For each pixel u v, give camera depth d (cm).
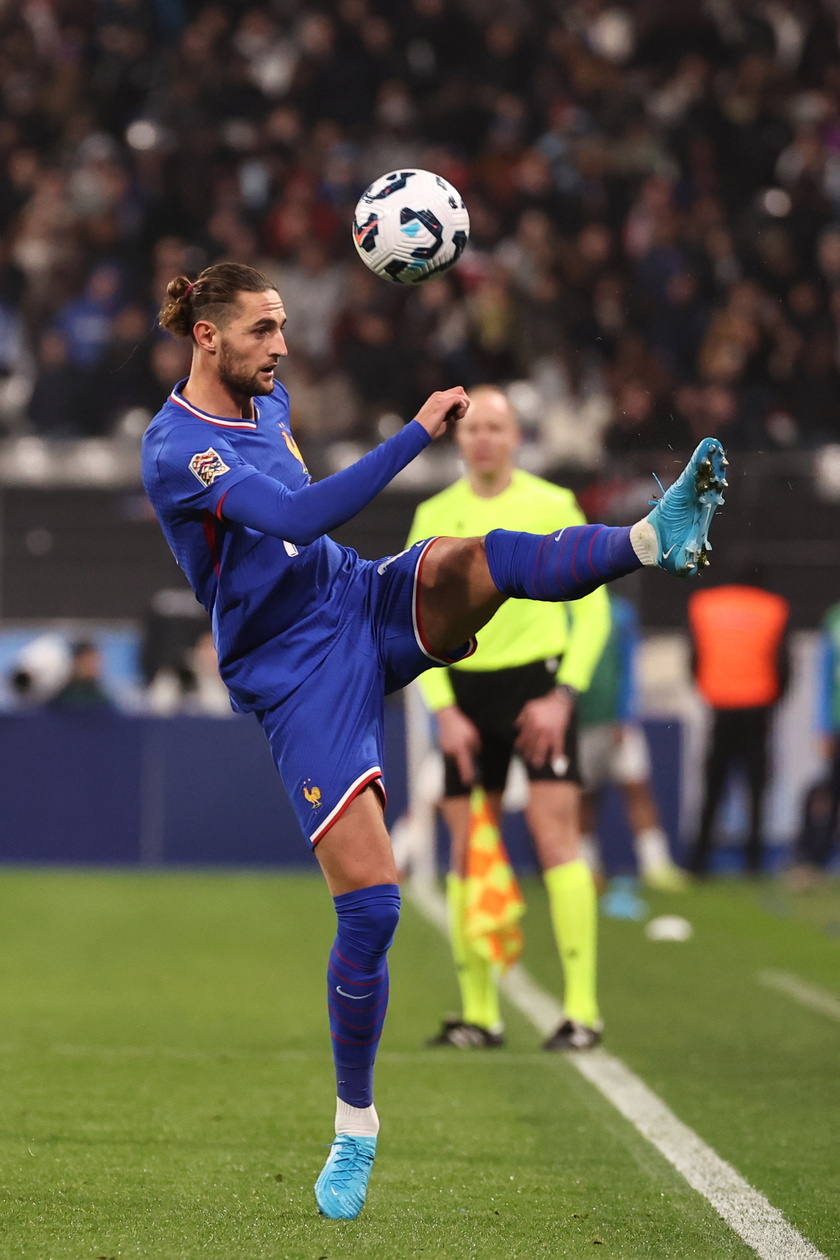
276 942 2919
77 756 4034
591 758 3572
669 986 2492
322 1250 1150
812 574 4797
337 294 5394
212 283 1274
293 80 5991
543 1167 1409
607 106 5953
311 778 1245
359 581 1306
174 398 1301
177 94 5822
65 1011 2206
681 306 5175
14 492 4962
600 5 6378
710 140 5812
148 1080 1756
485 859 2000
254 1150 1446
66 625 4934
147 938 2945
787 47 6531
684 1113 1628
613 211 5600
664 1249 1166
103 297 5303
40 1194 1289
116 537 4953
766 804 3978
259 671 1280
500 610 1992
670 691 4650
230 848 4044
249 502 1212
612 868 4050
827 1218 1254
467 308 5328
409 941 2981
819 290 5234
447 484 4972
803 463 4816
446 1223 1228
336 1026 1238
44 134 6006
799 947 2914
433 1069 1848
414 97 6072
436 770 3806
